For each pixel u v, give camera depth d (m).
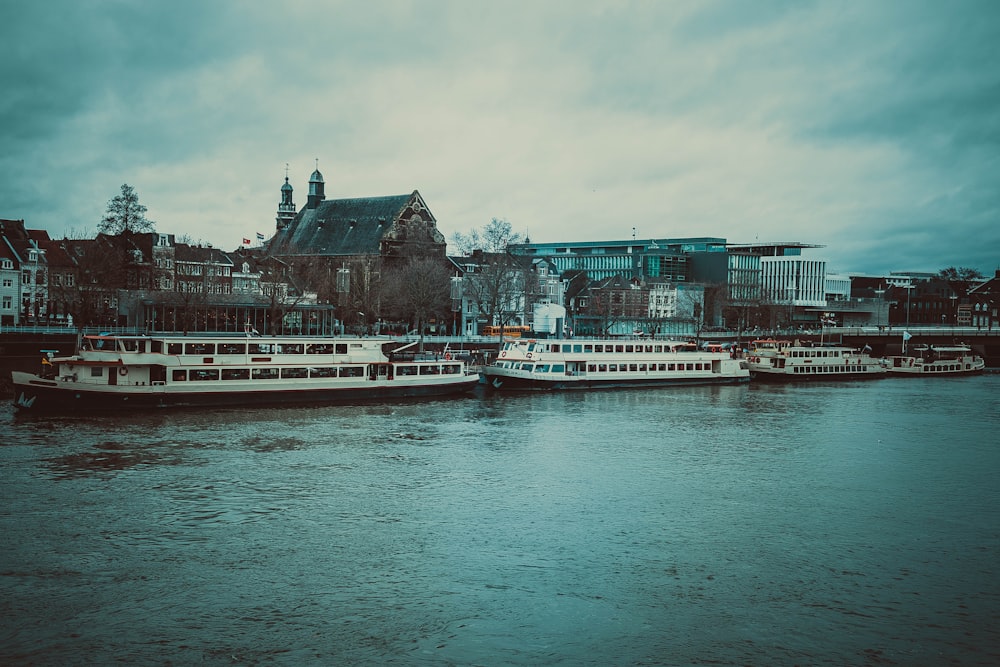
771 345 157.38
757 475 64.12
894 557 46.53
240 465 62.66
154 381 83.50
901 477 64.19
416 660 34.47
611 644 36.00
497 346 147.75
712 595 41.00
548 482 60.53
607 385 118.00
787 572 44.03
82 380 80.94
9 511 50.56
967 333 188.00
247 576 42.06
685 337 197.25
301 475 60.62
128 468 60.62
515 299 176.88
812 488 60.53
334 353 93.69
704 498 57.41
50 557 43.72
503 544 47.38
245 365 87.81
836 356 148.88
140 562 43.41
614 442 75.44
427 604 39.38
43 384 78.88
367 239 195.00
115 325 127.56
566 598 40.34
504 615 38.44
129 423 76.19
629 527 50.78
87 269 118.06
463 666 34.12
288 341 90.44
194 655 34.44
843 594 41.41
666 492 58.66
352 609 38.75
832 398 113.75
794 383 137.62
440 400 98.88
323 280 162.50
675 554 46.34
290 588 40.78
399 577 42.38
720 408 99.50
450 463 65.44
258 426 77.25
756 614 39.03
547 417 88.62
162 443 68.75
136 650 34.69
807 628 37.78
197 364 85.19
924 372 160.00
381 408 90.94
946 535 50.38
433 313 161.62
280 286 144.62
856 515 54.12
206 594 39.91
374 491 57.06
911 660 35.22
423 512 52.78
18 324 126.25
